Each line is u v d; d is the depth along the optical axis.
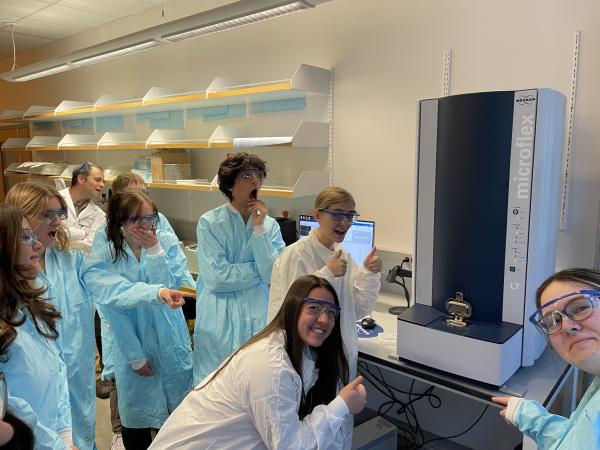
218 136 3.00
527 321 1.52
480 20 2.14
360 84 2.60
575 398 1.98
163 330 2.04
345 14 2.61
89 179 3.32
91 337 1.84
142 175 3.72
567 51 1.92
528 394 1.44
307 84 2.56
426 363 1.58
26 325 1.29
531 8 2.00
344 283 1.66
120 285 1.85
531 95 1.40
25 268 1.28
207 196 3.72
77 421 1.76
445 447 2.43
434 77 2.31
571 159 1.96
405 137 2.46
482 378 1.46
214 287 1.95
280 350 1.28
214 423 1.28
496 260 1.52
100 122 4.72
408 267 2.42
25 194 1.54
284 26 2.92
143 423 2.06
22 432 0.98
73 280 1.77
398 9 2.40
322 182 2.76
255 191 1.98
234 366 1.29
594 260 1.92
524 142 1.43
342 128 2.71
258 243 1.93
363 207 2.69
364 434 2.10
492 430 2.32
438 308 1.68
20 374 1.22
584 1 1.86
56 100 5.28
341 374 1.51
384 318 2.16
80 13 3.90
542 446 1.13
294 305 1.31
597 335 0.87
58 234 1.74
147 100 3.33
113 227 1.94
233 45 3.26
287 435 1.19
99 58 3.23
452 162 1.54
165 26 2.57
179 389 2.12
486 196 1.50
